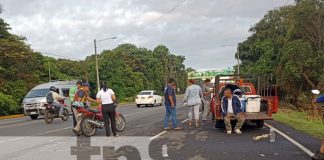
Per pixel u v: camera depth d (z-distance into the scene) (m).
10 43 41.88
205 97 18.98
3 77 40.75
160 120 20.55
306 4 33.16
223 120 15.52
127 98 67.81
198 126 16.97
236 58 58.47
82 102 14.63
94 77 66.06
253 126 16.58
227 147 11.33
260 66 42.47
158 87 94.44
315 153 10.16
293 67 32.47
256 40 50.50
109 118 14.90
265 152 10.41
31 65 44.72
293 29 34.84
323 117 24.98
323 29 33.47
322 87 31.19
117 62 69.31
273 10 48.88
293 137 13.10
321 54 32.25
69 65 79.94
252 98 15.41
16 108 38.00
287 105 34.28
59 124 20.39
